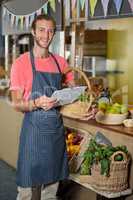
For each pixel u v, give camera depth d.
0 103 4.96
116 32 4.23
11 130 4.69
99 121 3.07
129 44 4.25
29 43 4.60
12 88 2.78
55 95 2.75
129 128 2.92
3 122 4.92
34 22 2.77
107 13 3.36
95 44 4.19
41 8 4.14
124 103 3.35
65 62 2.98
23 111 2.82
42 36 2.74
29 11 4.34
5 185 4.14
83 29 4.09
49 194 3.05
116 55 4.29
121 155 2.78
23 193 3.09
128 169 2.87
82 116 3.02
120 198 2.85
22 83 2.77
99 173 2.79
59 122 2.85
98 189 2.81
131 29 4.20
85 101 3.01
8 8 4.87
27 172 2.82
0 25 5.28
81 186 3.35
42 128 2.78
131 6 3.10
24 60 2.79
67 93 2.81
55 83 2.85
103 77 3.97
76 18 3.86
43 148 2.80
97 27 4.15
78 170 3.13
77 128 3.40
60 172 2.94
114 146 3.01
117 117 2.99
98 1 3.49
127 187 2.86
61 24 4.00
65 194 3.49
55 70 2.87
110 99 3.22
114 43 4.30
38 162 2.81
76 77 3.37
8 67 4.97
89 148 2.99
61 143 2.90
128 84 4.03
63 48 4.09
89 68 4.15
